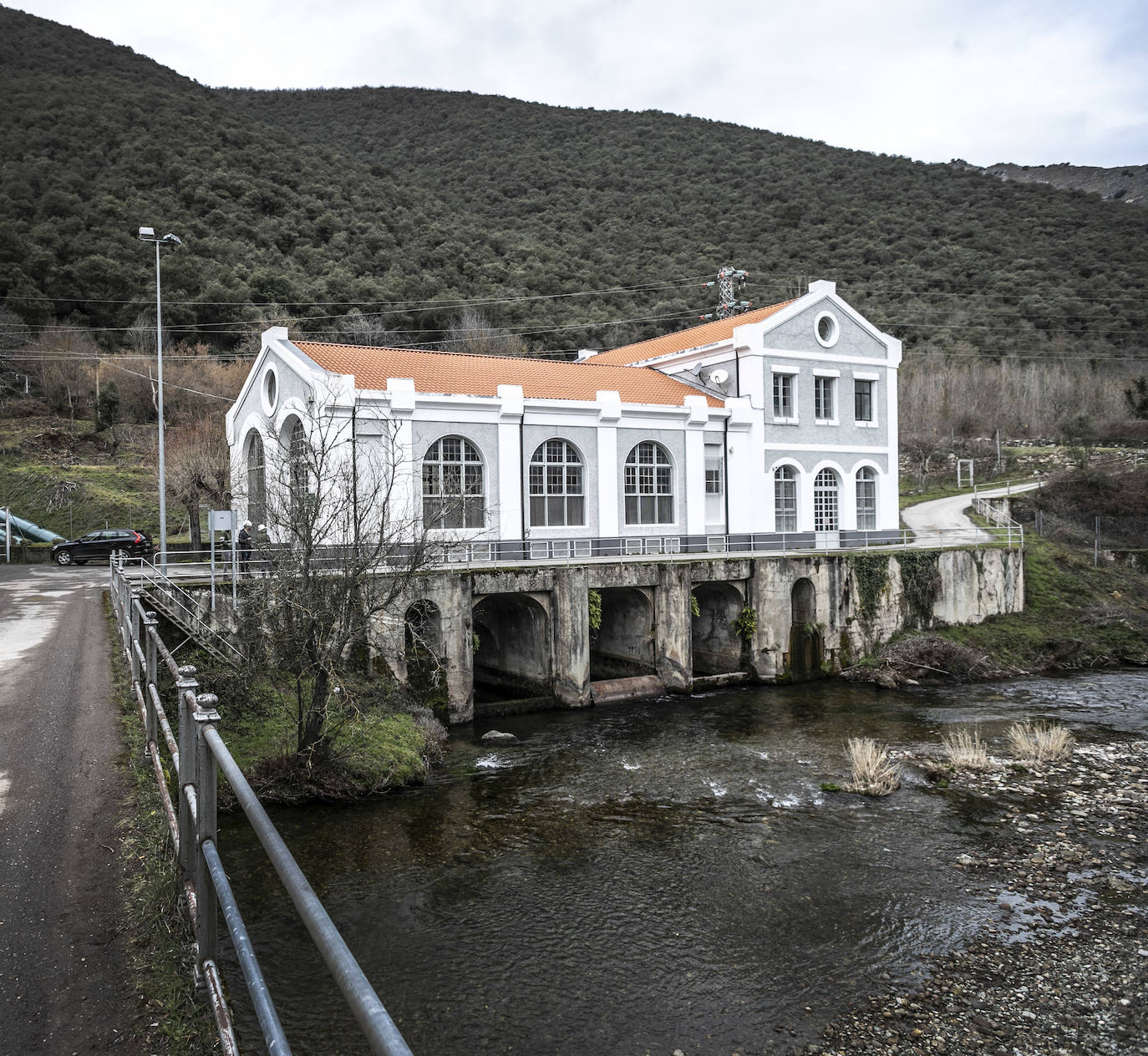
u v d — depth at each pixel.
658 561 32.19
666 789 20.34
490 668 34.69
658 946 13.11
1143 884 15.34
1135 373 107.44
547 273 104.75
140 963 5.66
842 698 31.33
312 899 2.80
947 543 46.72
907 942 13.34
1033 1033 11.07
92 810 8.42
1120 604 44.03
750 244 133.62
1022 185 167.25
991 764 22.41
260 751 18.77
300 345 35.06
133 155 100.38
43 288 81.31
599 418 36.31
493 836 17.25
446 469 32.88
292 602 18.53
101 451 64.81
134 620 15.91
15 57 138.00
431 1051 10.53
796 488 42.47
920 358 105.81
